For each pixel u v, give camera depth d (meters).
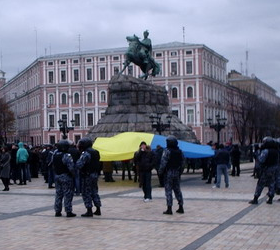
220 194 19.75
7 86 144.50
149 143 24.73
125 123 35.53
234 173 30.31
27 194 20.72
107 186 23.86
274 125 92.62
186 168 36.00
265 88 134.50
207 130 91.94
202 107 90.75
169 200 14.42
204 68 92.88
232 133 104.75
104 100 97.56
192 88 91.44
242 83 118.38
